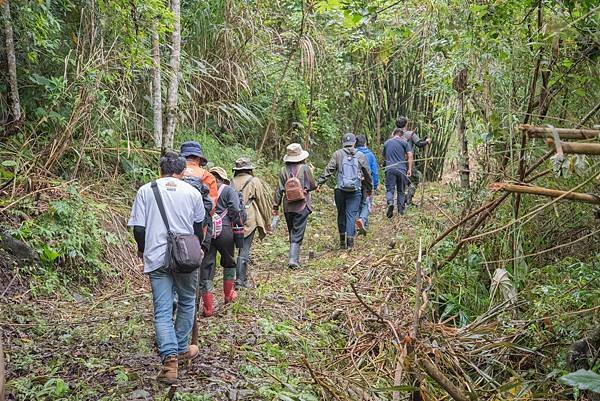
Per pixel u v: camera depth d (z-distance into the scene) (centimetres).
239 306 711
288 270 927
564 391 471
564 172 348
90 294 773
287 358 593
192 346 564
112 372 537
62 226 812
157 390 502
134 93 1135
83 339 607
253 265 971
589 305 536
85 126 971
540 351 543
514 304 597
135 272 866
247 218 827
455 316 661
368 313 709
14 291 711
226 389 509
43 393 481
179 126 1234
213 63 1354
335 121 1692
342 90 1614
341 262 952
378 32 1005
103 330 629
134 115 1123
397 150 1245
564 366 504
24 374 527
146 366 555
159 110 1095
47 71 1021
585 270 608
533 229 706
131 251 898
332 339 657
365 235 1116
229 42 1364
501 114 650
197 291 623
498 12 608
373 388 486
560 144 306
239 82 1336
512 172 610
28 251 753
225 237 710
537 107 647
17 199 815
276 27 1592
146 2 964
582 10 555
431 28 776
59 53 1026
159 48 1133
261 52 1493
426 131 1463
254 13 1425
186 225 532
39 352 574
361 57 1603
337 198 1045
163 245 522
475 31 644
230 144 1398
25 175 844
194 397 486
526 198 682
